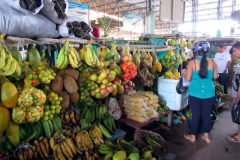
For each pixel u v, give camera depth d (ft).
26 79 6.06
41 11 6.10
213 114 11.19
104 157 6.56
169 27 51.47
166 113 11.37
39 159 6.20
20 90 5.97
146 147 7.40
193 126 10.14
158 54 13.73
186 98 12.03
